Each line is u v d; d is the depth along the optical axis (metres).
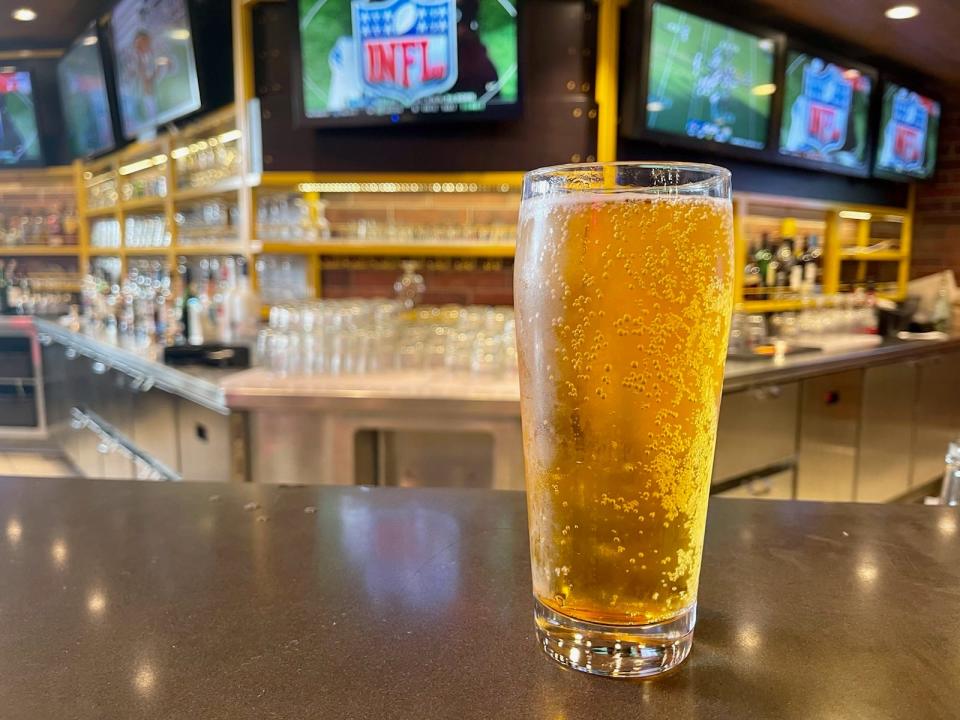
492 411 2.12
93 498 0.79
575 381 0.42
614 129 2.87
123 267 5.00
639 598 0.44
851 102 3.80
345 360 2.47
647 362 0.41
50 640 0.49
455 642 0.48
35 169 5.53
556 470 0.44
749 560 0.63
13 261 5.79
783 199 3.70
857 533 0.69
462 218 3.55
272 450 2.27
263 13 3.01
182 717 0.40
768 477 2.90
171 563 0.61
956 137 4.73
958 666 0.46
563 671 0.45
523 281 0.45
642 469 0.42
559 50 2.81
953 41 3.80
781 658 0.47
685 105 2.98
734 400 2.68
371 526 0.71
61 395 4.57
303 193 3.52
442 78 2.69
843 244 4.70
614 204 0.41
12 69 5.29
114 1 4.45
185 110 3.59
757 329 3.31
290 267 3.73
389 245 3.20
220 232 3.81
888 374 3.54
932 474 4.00
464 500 0.79
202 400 2.42
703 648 0.48
